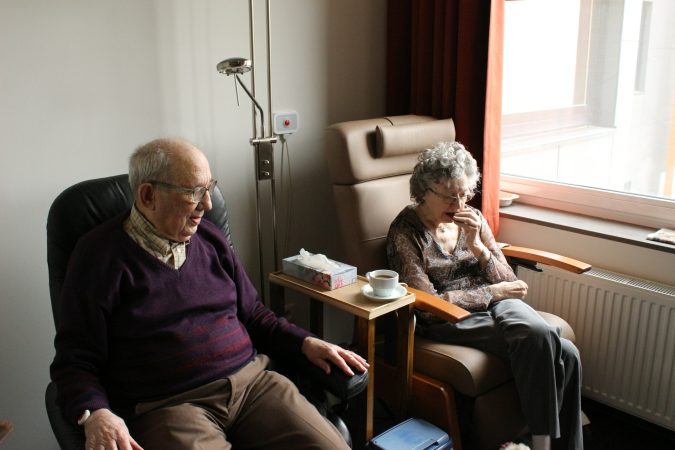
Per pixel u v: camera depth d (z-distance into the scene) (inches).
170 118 81.0
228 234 71.2
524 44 100.3
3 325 71.7
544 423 69.7
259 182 92.4
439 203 78.1
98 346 55.1
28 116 69.3
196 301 59.7
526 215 97.6
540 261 84.3
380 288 68.4
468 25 90.0
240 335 62.6
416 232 79.7
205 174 58.1
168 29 78.5
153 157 56.5
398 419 76.3
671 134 86.9
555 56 96.7
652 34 85.8
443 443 68.9
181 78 81.0
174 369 56.9
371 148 84.9
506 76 104.0
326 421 58.4
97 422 48.4
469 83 92.3
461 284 81.3
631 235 86.3
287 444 56.4
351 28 98.9
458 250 82.3
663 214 88.4
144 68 77.4
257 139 85.0
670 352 80.7
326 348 61.4
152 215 57.8
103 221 62.7
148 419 54.9
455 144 80.2
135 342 56.4
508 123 105.6
